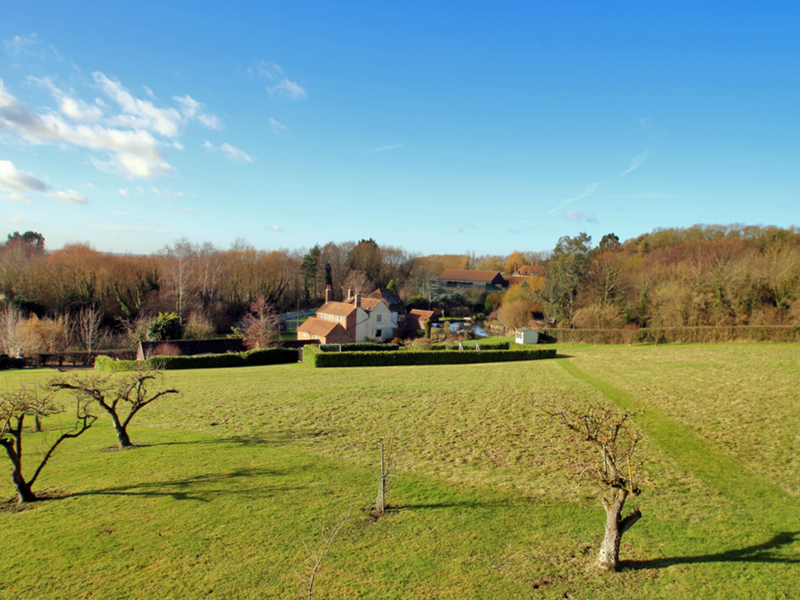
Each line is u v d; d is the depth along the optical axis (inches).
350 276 3841.0
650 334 1927.9
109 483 536.4
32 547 397.4
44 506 476.7
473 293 3649.1
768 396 885.8
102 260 2834.6
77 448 670.5
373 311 2465.6
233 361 1598.2
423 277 4128.9
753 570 346.9
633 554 378.0
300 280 3782.0
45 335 1931.6
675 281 2207.2
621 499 351.3
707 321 1975.9
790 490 491.2
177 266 2780.5
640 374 1219.2
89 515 455.8
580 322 2135.8
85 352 1780.3
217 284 3184.1
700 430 703.1
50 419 864.9
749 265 2036.2
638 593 324.8
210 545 400.5
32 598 331.0
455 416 837.8
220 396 1023.6
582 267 2345.0
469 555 382.3
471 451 649.0
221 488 518.3
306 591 336.2
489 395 1010.7
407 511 462.3
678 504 466.3
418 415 847.1
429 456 629.9
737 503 464.4
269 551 391.2
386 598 328.5
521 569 360.2
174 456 628.4
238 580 350.6
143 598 330.3
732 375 1122.0
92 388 656.4
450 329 2704.2
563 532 417.4
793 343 1727.4
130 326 2289.6
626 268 2723.9
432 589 337.1
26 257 3021.7
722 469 554.6
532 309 2647.6
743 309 1936.5
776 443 631.2
